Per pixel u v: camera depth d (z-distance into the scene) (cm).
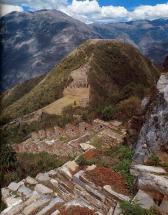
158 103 1430
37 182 1664
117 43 12731
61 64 12319
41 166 2773
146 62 13100
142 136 1445
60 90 10125
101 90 10262
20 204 1442
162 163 1276
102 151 1978
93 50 12275
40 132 5159
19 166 2833
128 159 1547
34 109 9325
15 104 10156
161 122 1355
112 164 1568
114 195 1233
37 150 4128
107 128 3516
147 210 1062
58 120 6531
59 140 4422
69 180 1498
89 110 7169
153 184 1146
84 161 1655
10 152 2898
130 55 12650
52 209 1277
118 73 11700
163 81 1496
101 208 1217
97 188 1315
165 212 1048
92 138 3250
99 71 11206
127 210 1072
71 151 3388
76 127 4672
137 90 6875
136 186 1220
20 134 6119
